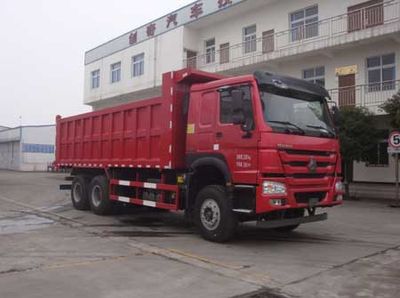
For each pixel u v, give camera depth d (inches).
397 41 833.5
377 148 867.4
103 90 1615.4
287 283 249.9
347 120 780.0
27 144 1991.9
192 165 377.1
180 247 341.7
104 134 514.3
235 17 1171.9
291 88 351.6
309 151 346.9
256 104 329.1
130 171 478.6
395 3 822.5
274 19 1068.5
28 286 238.7
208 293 229.8
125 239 371.6
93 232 403.5
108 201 506.6
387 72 863.1
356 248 347.3
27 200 688.4
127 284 244.2
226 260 301.1
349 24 904.3
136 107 457.1
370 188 860.6
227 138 347.6
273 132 326.0
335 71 941.8
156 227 436.5
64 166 603.2
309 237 392.8
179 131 402.6
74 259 299.1
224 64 1136.2
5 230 411.5
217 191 357.4
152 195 438.0
